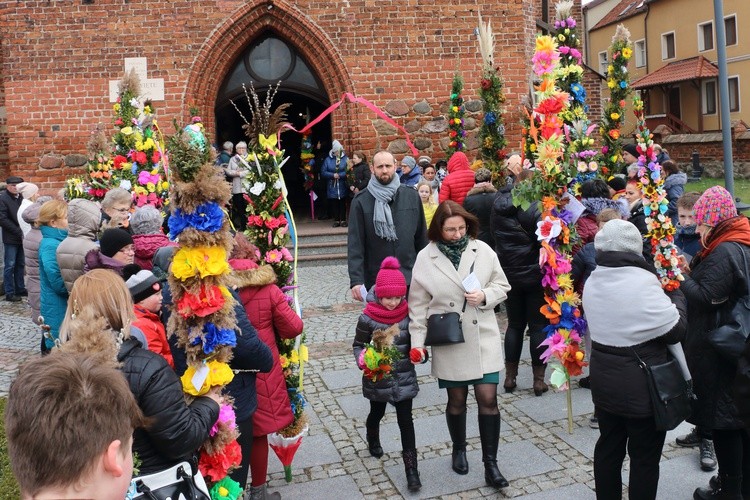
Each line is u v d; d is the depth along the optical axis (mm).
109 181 7949
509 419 5547
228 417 3102
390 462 4875
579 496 4246
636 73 36656
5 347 8227
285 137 19266
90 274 2676
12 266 10883
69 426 1577
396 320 4488
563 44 7957
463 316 4434
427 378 6629
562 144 5461
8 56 12773
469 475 4598
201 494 2723
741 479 3941
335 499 4363
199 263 2867
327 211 16375
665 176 7273
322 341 8000
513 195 5312
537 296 5961
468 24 13328
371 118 13305
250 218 4566
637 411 3463
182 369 3270
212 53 13047
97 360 1810
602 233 3650
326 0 13117
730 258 3773
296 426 4520
